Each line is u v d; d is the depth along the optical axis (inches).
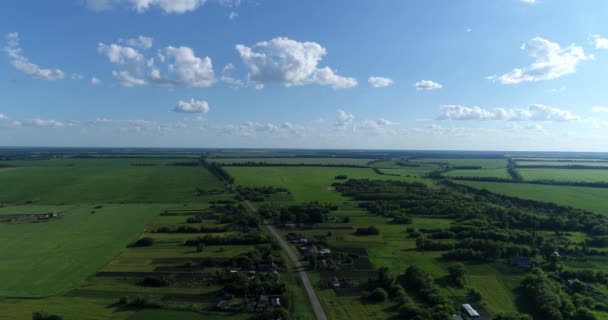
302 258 4906.5
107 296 3764.8
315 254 4948.3
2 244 5497.1
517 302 3752.5
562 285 4082.2
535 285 3882.9
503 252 4995.1
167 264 4665.4
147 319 3292.3
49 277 4234.7
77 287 3976.4
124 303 3585.1
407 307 3408.0
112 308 3499.0
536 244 5482.3
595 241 5506.9
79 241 5659.5
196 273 4372.5
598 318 3321.9
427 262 4803.2
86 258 4879.4
